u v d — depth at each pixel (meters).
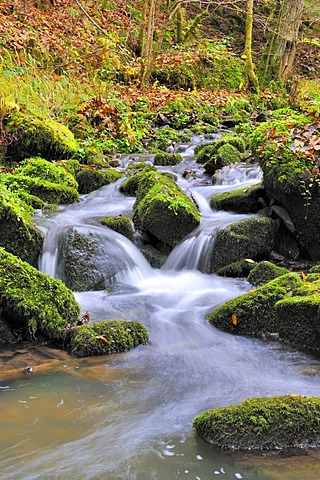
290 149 6.24
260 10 20.09
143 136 11.23
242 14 20.00
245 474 2.46
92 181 8.08
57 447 2.71
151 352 4.16
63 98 10.52
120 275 5.72
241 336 4.56
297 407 2.80
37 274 4.47
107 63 13.07
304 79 18.83
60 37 12.84
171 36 17.17
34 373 3.72
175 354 4.14
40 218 6.41
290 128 6.80
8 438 2.80
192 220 6.39
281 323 4.44
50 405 3.21
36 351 4.11
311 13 20.50
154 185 6.80
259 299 4.61
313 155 5.99
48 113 9.61
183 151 10.63
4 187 6.48
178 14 17.05
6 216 5.38
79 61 12.34
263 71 18.34
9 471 2.48
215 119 13.18
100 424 2.97
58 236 5.68
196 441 2.77
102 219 6.38
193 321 4.80
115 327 4.28
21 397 3.32
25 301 4.23
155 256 6.28
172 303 5.20
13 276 4.33
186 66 15.96
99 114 10.61
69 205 7.32
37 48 11.55
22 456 2.62
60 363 3.91
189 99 13.84
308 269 5.83
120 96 12.12
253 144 7.05
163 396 3.37
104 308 4.97
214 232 6.17
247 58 17.38
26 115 8.60
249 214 6.77
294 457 2.59
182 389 3.48
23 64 10.34
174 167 9.07
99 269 5.59
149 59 14.39
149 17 14.23
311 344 4.24
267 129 6.93
